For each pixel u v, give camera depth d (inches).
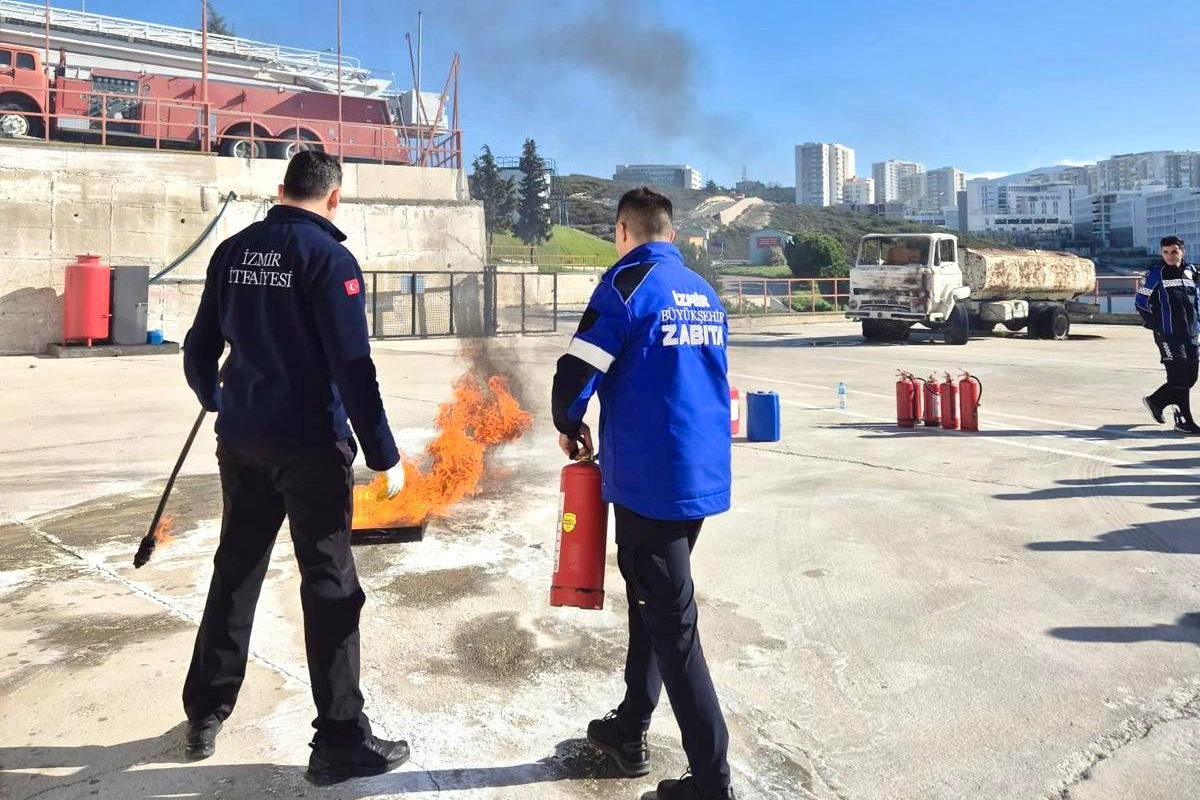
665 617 99.3
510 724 121.8
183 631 153.6
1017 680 134.9
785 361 707.4
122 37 885.2
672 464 98.7
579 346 99.2
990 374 601.3
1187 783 106.3
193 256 802.2
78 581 180.7
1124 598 169.6
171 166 791.7
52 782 105.5
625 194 110.6
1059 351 802.2
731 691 131.8
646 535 100.0
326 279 103.9
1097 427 378.9
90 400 450.9
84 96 818.8
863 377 586.9
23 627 155.1
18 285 724.0
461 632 154.1
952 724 121.4
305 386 106.0
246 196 850.8
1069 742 116.2
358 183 970.1
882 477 279.3
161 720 121.2
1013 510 236.8
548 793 105.0
